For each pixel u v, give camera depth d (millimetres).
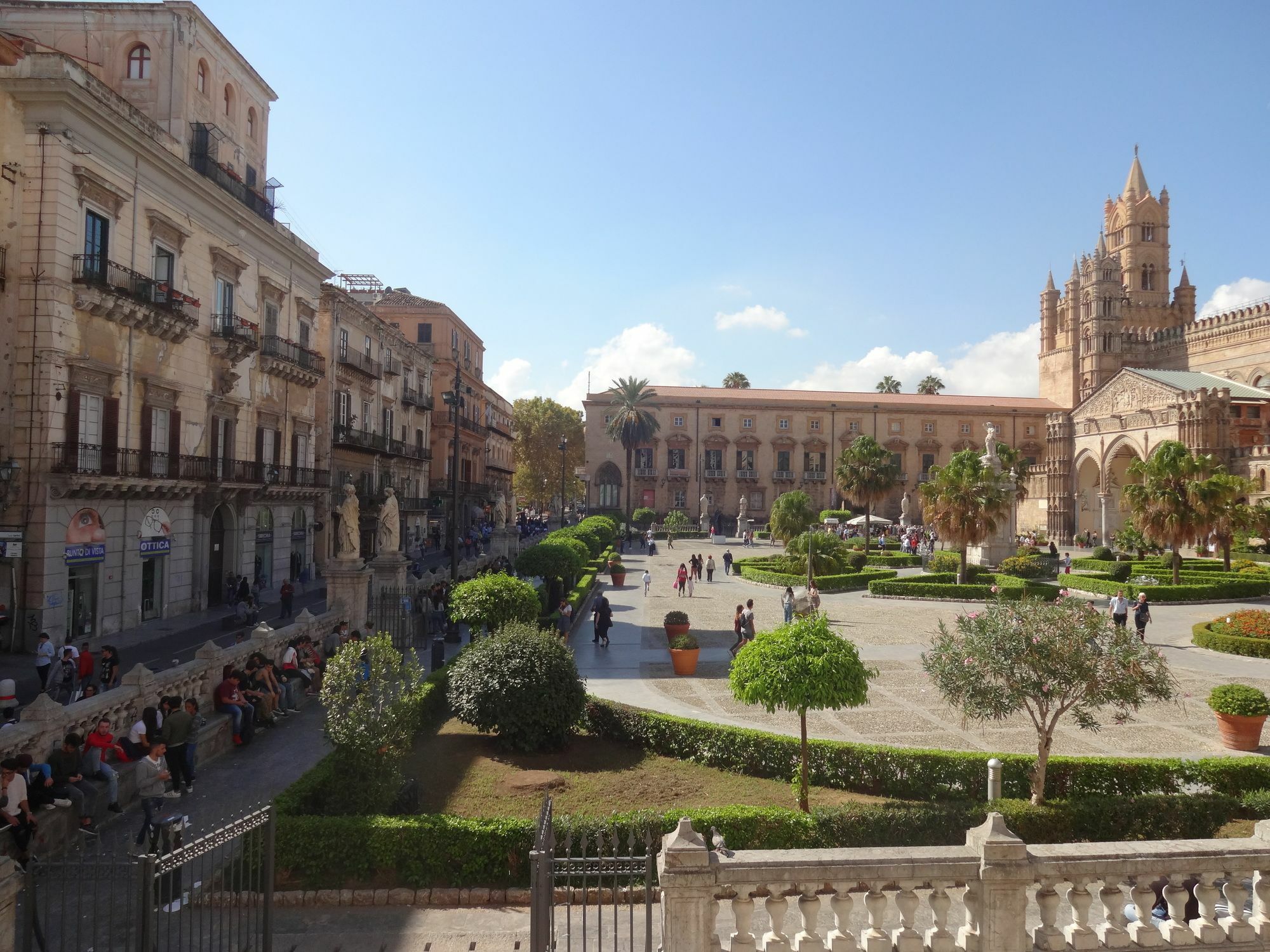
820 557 43156
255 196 36719
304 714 18250
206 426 32438
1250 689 15719
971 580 41750
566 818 10156
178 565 30875
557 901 9742
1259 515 52531
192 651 24453
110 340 26531
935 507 40781
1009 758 12539
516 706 14836
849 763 13016
